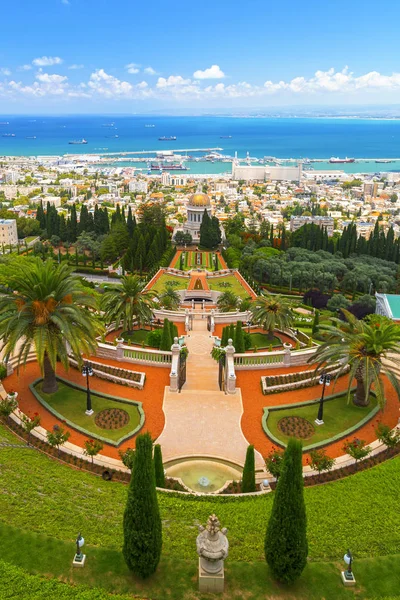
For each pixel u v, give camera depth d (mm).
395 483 32438
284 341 67188
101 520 27188
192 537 26172
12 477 30703
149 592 22062
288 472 21266
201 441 39938
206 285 110625
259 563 24047
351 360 43469
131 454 34000
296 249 144375
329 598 22297
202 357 57844
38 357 39812
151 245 130500
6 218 172750
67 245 149250
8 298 43031
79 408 43562
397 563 24703
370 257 140875
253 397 47062
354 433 41250
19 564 23000
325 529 27234
